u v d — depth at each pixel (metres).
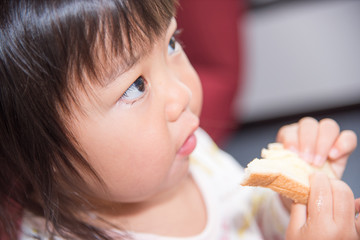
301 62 1.21
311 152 0.44
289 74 1.22
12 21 0.33
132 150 0.37
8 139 0.37
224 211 0.53
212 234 0.49
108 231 0.45
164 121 0.37
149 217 0.48
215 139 0.89
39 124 0.35
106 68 0.33
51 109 0.34
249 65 1.20
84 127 0.35
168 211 0.48
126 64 0.34
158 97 0.37
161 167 0.39
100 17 0.32
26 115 0.35
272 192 0.52
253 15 1.20
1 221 0.46
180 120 0.39
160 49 0.36
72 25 0.32
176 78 0.38
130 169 0.38
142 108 0.36
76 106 0.34
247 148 1.15
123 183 0.39
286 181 0.38
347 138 0.44
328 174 0.43
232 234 0.52
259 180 0.37
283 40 1.20
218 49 0.88
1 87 0.35
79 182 0.39
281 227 0.50
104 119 0.35
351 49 1.19
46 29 0.32
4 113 0.36
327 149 0.44
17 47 0.33
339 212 0.38
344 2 1.18
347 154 0.45
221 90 0.88
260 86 1.23
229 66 0.90
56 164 0.37
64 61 0.33
